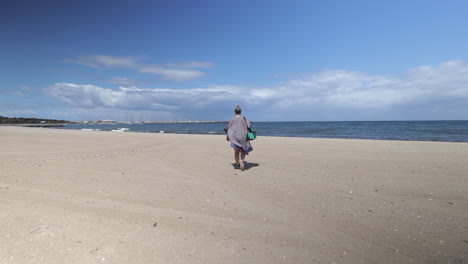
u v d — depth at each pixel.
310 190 4.86
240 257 2.47
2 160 8.51
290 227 3.20
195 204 4.12
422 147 11.76
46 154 10.14
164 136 22.17
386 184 5.20
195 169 7.10
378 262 2.40
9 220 3.27
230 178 5.98
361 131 40.56
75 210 3.75
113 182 5.60
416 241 2.81
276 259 2.44
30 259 2.37
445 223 3.28
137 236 2.90
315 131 42.41
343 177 5.87
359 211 3.74
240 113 7.09
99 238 2.83
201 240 2.83
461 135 27.97
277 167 7.24
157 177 6.11
